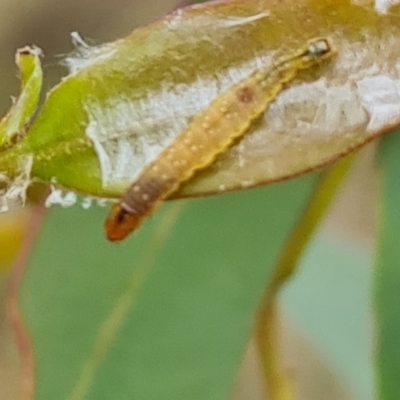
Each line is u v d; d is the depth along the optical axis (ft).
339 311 0.50
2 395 0.58
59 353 0.42
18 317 0.42
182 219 0.42
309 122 0.42
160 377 0.42
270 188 0.42
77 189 0.41
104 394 0.42
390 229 0.41
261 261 0.42
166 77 0.41
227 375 0.42
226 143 0.41
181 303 0.42
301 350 0.57
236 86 0.41
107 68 0.41
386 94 0.42
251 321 0.42
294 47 0.42
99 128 0.41
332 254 0.50
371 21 0.42
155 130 0.41
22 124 0.41
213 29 0.42
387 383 0.40
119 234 0.41
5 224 0.45
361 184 0.49
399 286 0.41
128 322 0.42
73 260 0.42
